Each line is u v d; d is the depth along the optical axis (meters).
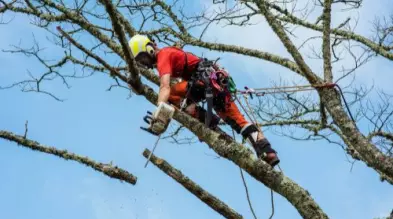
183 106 6.74
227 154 6.43
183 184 7.18
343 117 6.85
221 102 6.67
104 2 6.12
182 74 6.75
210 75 6.61
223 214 7.23
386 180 9.72
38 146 8.61
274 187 6.38
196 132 6.57
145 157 7.20
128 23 8.72
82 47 6.66
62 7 8.34
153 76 7.82
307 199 6.24
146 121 6.37
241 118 6.78
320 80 7.07
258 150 6.52
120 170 8.36
